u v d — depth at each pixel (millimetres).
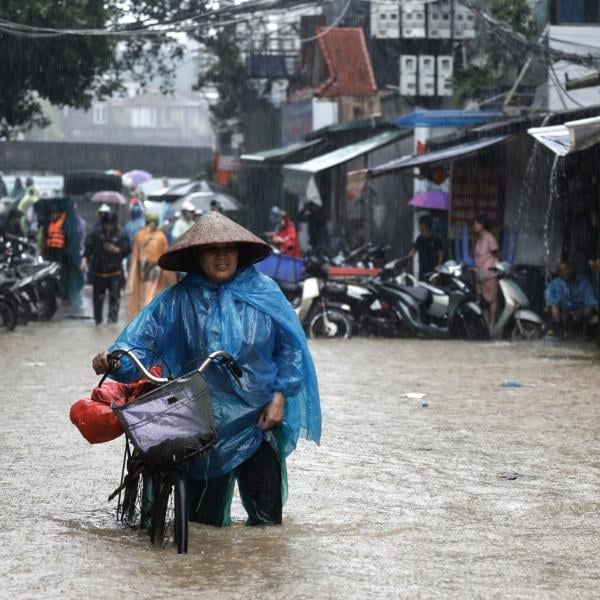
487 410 16391
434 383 19500
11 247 36281
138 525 9625
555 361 23203
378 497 10703
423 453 12977
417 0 33281
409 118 32562
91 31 29703
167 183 63562
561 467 12195
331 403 16969
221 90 63281
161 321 9414
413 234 40938
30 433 14141
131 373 9297
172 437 8656
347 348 25875
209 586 7824
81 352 24547
